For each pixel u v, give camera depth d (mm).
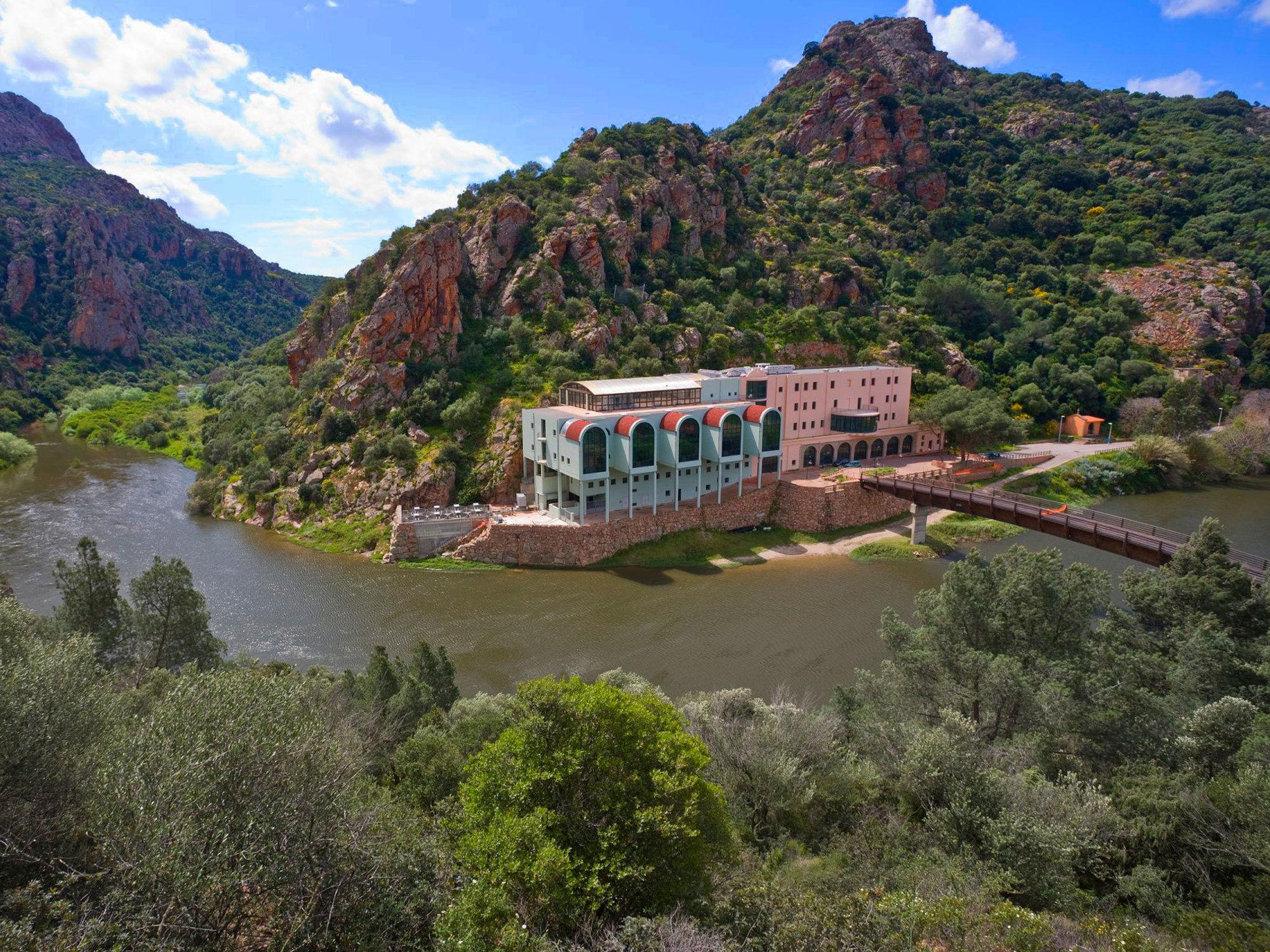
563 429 78500
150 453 144875
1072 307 152750
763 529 88312
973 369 132000
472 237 117562
